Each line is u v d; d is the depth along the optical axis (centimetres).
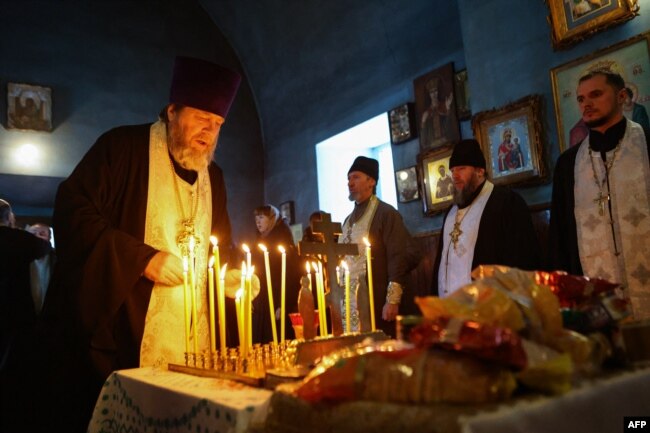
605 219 245
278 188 977
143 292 216
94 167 228
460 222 324
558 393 85
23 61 807
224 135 988
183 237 238
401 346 94
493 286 101
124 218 231
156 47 940
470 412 76
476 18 510
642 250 234
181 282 207
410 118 682
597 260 247
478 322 85
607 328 111
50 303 216
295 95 923
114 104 879
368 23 740
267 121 1013
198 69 235
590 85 247
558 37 428
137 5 934
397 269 371
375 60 753
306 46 860
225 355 164
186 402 124
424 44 674
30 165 787
